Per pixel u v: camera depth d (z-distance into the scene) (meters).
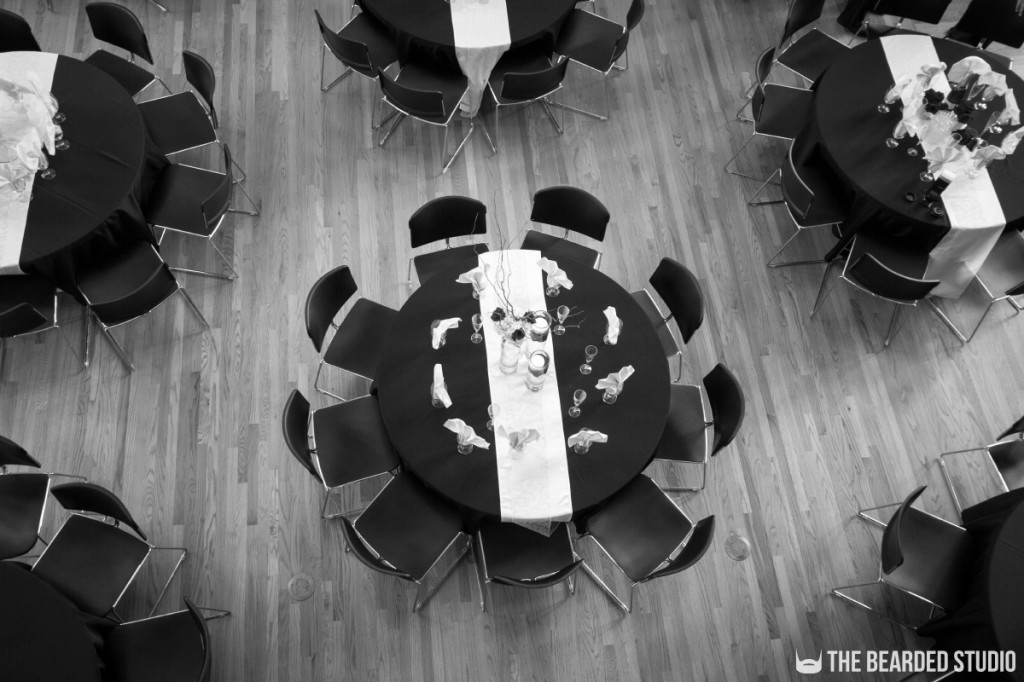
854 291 5.21
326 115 5.65
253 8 6.06
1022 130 4.37
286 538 4.30
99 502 3.61
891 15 5.98
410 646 4.08
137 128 4.53
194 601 4.12
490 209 5.39
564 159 5.60
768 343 5.02
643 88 5.94
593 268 4.33
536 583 3.49
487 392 3.91
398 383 3.92
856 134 4.75
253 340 4.84
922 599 4.14
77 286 4.38
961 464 4.68
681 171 5.61
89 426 4.53
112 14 4.94
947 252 4.62
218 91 5.70
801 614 4.25
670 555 3.86
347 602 4.16
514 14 5.14
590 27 5.54
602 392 3.95
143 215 4.54
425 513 3.86
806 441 4.72
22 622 3.33
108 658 3.57
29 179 4.26
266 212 5.26
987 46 5.91
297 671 4.00
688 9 6.33
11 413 4.54
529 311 4.05
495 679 4.04
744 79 6.02
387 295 5.05
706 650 4.14
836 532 4.46
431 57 5.18
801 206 4.73
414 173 5.47
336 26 6.01
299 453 3.71
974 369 4.98
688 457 4.12
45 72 4.66
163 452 4.48
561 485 3.70
